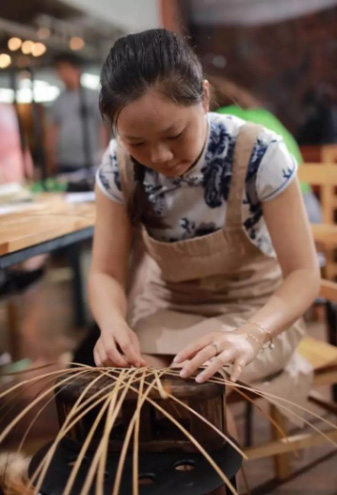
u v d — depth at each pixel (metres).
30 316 2.90
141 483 0.68
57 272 3.69
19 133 2.19
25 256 1.14
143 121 0.82
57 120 2.73
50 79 2.51
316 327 2.53
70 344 2.46
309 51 3.62
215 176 1.02
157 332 1.04
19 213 1.48
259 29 3.70
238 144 1.01
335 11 3.51
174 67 0.83
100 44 2.62
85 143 2.59
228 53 3.78
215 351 0.79
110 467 0.71
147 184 1.06
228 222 1.04
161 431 0.77
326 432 1.40
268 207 1.01
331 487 1.43
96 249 1.12
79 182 1.99
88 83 2.67
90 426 0.76
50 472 0.71
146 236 1.12
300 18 3.59
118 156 1.08
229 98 1.58
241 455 0.72
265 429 1.71
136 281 1.26
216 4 3.72
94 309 1.03
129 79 0.81
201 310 1.11
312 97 3.66
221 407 0.74
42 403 1.64
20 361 2.20
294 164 1.03
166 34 0.87
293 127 3.73
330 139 3.60
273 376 1.09
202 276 1.09
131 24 2.95
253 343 0.84
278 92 3.74
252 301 1.11
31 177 2.23
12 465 0.82
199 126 0.88
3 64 2.00
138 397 0.69
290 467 1.53
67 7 2.17
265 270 1.12
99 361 0.87
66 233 1.26
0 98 2.16
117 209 1.10
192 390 0.72
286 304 0.94
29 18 2.05
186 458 0.73
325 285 1.26
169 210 1.06
